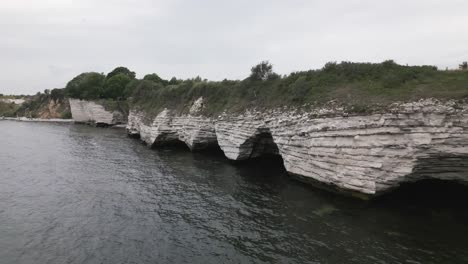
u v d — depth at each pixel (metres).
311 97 29.88
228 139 41.06
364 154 22.83
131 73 123.38
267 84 40.56
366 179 23.05
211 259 17.39
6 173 36.31
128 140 65.06
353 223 20.70
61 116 128.62
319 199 25.34
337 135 24.61
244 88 43.97
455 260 16.23
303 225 21.00
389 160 21.80
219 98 48.84
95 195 28.30
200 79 65.06
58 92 137.88
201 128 47.09
